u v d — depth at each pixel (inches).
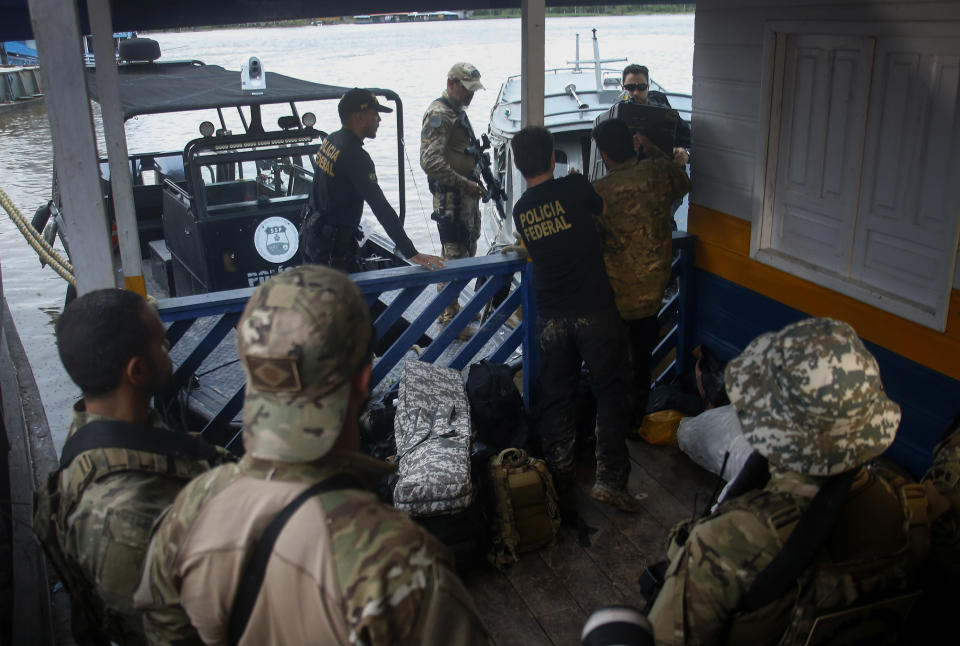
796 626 53.5
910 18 105.9
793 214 134.4
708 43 144.3
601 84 318.7
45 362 289.9
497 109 320.2
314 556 43.8
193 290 264.4
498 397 140.1
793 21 124.0
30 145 969.5
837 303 125.5
